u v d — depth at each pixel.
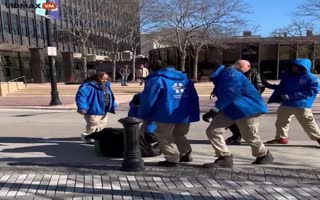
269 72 48.12
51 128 12.05
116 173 6.60
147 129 7.76
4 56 41.25
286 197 5.49
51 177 6.43
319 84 8.21
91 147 8.80
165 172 6.64
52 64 20.06
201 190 5.79
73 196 5.57
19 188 5.92
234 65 6.98
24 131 11.48
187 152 7.32
